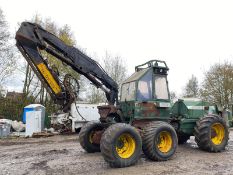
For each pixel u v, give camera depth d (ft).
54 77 28.02
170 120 29.40
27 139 44.57
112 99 28.89
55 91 27.99
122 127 22.18
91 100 87.97
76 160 24.95
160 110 27.02
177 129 30.68
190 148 31.55
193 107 31.40
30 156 27.55
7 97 68.69
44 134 48.32
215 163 23.49
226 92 105.29
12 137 47.73
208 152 28.91
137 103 25.71
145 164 23.11
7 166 22.94
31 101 70.13
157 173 20.08
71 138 44.68
